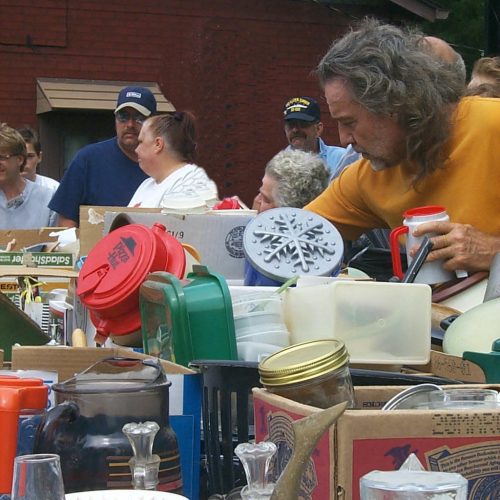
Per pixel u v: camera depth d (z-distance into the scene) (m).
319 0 38.44
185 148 12.20
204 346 5.36
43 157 39.34
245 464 3.44
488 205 7.61
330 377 3.96
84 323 7.73
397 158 7.68
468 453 3.51
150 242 6.54
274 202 10.74
